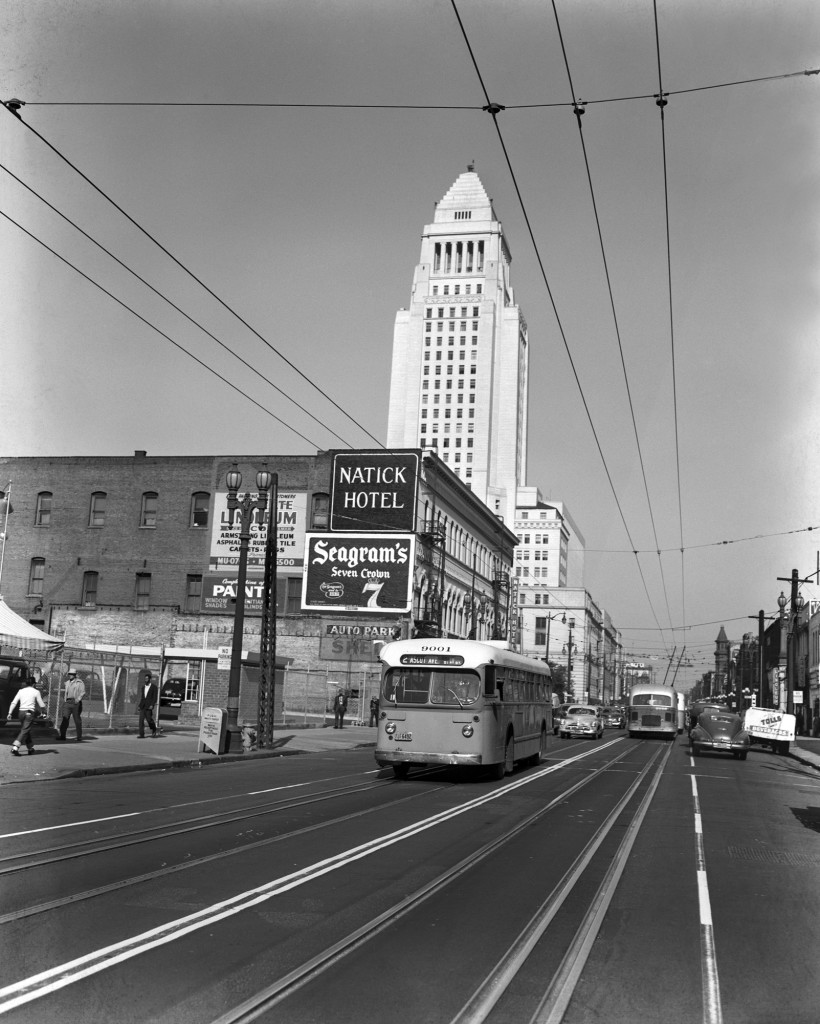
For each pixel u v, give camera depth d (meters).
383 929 7.60
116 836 11.74
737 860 11.91
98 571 61.16
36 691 22.78
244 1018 5.52
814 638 77.44
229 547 59.38
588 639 138.88
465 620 70.88
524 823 14.48
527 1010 5.84
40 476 62.84
